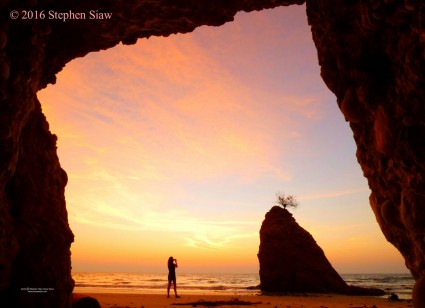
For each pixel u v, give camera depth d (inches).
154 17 243.8
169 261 608.4
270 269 1039.6
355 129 176.6
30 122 232.5
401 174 134.0
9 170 175.8
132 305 417.1
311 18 201.3
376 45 143.6
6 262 189.6
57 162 258.7
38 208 224.5
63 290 230.4
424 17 111.9
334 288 958.4
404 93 127.7
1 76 157.8
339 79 178.2
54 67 253.0
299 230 1087.0
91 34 248.2
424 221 122.3
